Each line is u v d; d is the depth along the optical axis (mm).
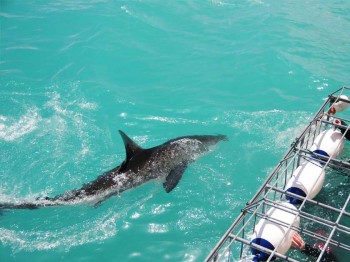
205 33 14867
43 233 7332
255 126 10297
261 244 5762
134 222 7602
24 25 15070
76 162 9164
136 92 11742
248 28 15148
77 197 7941
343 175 7969
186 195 8203
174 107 11117
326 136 7719
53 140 9844
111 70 12727
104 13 15961
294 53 13445
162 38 14477
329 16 16312
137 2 16859
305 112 10719
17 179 8664
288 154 6965
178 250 7012
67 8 16422
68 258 6871
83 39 14203
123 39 14312
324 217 7262
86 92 11602
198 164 8969
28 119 10484
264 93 11648
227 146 9555
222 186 8438
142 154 8477
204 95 11617
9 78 12055
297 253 6449
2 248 7012
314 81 12039
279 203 6043
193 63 13094
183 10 16484
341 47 13867
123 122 10531
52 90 11633
